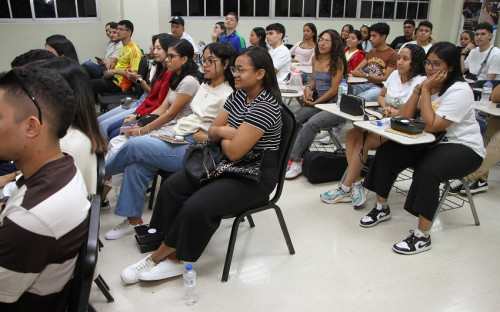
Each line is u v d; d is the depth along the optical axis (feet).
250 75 6.11
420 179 7.15
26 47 18.83
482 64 15.26
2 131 2.84
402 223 8.43
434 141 7.51
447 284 6.41
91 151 5.12
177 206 6.46
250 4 23.82
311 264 6.91
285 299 6.01
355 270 6.77
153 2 20.24
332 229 8.13
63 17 19.47
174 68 8.51
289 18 25.00
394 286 6.35
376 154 8.18
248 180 6.17
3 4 17.94
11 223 2.77
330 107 10.24
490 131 10.14
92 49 20.58
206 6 22.85
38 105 2.89
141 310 5.71
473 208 8.26
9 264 2.82
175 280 6.42
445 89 7.48
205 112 7.78
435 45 7.35
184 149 7.57
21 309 3.15
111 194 9.51
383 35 14.05
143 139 7.35
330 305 5.90
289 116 6.34
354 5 26.55
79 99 5.00
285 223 7.68
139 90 13.83
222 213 5.96
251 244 7.50
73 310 3.23
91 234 3.16
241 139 5.93
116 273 6.54
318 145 13.28
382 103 10.50
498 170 11.57
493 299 6.07
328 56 12.03
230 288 6.23
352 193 9.20
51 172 3.00
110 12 20.67
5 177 6.10
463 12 26.58
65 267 3.13
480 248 7.49
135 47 15.29
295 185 10.35
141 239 7.11
